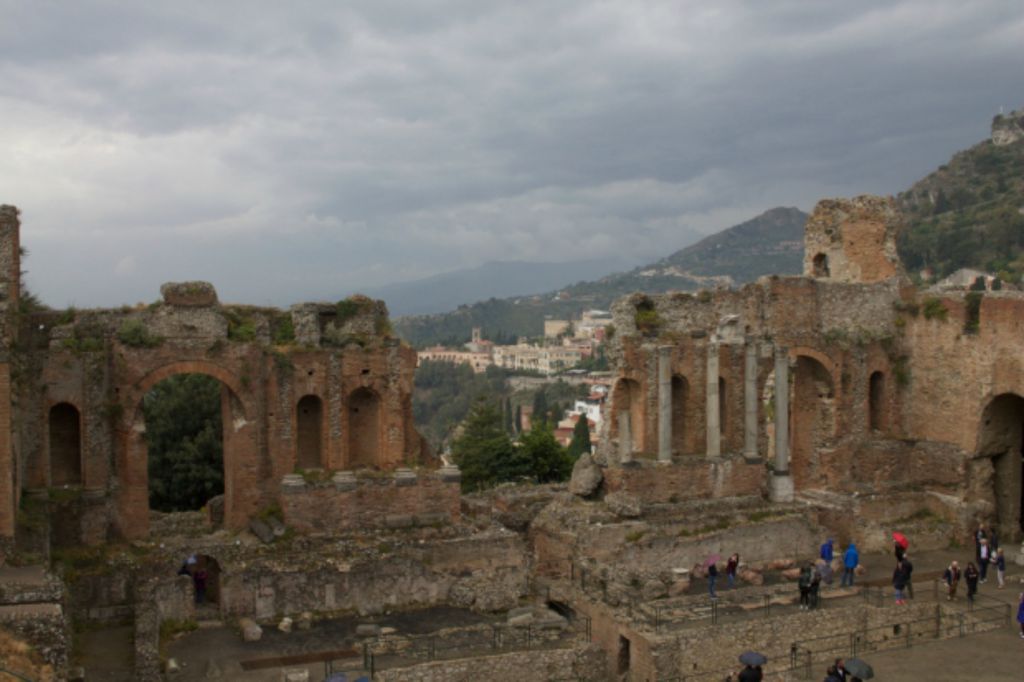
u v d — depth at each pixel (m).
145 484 42.66
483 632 38.56
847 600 43.50
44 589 32.34
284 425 45.38
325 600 40.22
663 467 51.78
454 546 42.75
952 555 52.66
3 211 37.31
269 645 36.88
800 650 39.72
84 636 37.31
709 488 53.06
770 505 53.12
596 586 43.47
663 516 50.12
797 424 59.03
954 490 56.38
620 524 47.56
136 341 42.16
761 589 44.53
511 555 43.72
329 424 46.62
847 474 57.12
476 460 89.94
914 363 59.25
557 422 178.25
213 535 43.56
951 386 57.00
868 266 61.06
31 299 41.84
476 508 51.03
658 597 43.44
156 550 40.66
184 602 38.78
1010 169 190.75
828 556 47.78
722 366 54.66
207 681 33.34
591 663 37.44
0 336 35.31
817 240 63.88
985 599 44.91
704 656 38.19
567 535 47.56
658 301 54.25
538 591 44.69
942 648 39.84
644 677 37.56
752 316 56.12
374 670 34.31
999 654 38.91
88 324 42.28
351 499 43.88
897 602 43.19
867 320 59.31
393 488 44.75
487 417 95.50
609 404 52.84
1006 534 57.16
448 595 42.28
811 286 57.38
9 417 35.28
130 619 38.72
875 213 60.81
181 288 43.41
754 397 54.56
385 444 47.94
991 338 54.62
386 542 42.44
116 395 42.03
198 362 43.22
